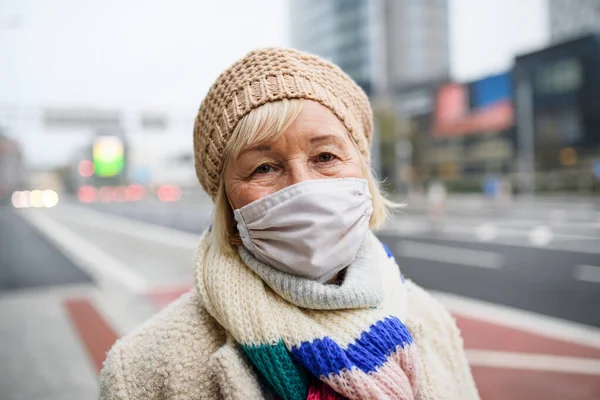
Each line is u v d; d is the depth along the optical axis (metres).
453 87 40.12
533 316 5.47
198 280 0.90
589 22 47.59
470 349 4.42
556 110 32.22
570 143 31.61
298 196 0.85
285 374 0.78
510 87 35.16
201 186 1.09
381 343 0.82
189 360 0.85
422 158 42.81
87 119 25.88
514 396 3.47
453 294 6.65
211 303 0.86
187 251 11.47
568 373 3.83
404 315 0.97
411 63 72.69
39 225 23.19
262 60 0.92
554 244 11.23
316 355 0.77
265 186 0.89
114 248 12.82
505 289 6.87
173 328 0.89
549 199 26.81
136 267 9.41
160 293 6.89
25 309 6.02
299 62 0.92
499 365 4.03
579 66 30.86
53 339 4.70
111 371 0.87
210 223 1.08
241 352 0.84
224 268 0.89
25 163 48.66
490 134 39.16
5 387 3.57
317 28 78.81
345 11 73.00
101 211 36.22
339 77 0.98
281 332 0.80
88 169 66.69
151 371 0.86
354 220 0.89
